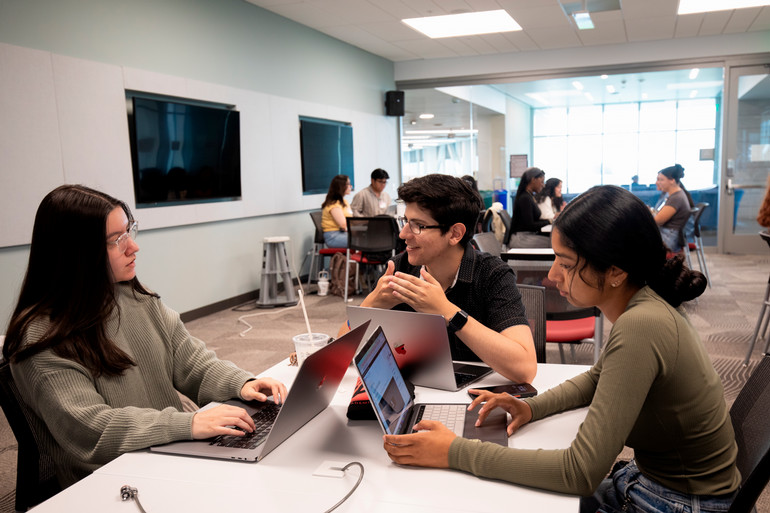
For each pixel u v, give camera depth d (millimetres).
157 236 4449
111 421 1180
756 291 5285
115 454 1169
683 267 1047
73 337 1241
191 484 1021
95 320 1259
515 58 8039
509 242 5711
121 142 4070
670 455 1042
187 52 4699
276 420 1093
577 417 1273
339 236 5863
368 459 1100
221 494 984
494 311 1594
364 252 5270
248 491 991
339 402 1397
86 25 3801
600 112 12250
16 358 1204
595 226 1017
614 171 12406
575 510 907
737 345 3703
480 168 9359
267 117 5711
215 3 5000
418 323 1375
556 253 1085
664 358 969
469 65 8250
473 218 1612
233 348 3959
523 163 10430
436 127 9016
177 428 1171
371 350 1155
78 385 1221
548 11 5914
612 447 943
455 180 1587
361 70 7664
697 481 1025
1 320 3316
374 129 8078
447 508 917
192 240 4820
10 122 3312
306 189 6383
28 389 1221
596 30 6816
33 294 1262
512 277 1648
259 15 5598
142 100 4195
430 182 1559
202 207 4867
